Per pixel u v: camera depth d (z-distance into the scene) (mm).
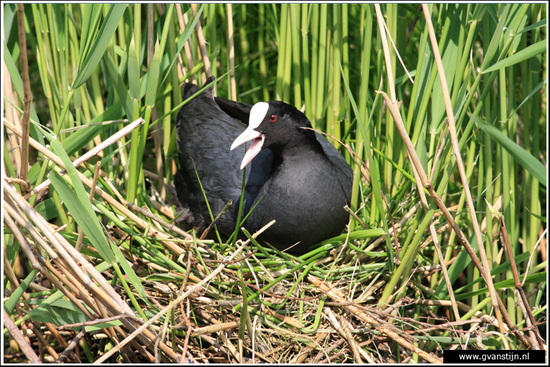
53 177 4070
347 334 4715
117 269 4422
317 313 4883
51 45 5906
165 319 4645
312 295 5324
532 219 5824
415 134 5211
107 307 4324
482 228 5879
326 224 5469
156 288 5172
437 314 6000
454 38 4973
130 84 5266
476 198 5758
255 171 5941
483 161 5977
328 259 5590
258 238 5723
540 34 5820
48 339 5375
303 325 4934
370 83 7270
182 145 6461
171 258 5586
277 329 4789
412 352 5055
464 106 4836
